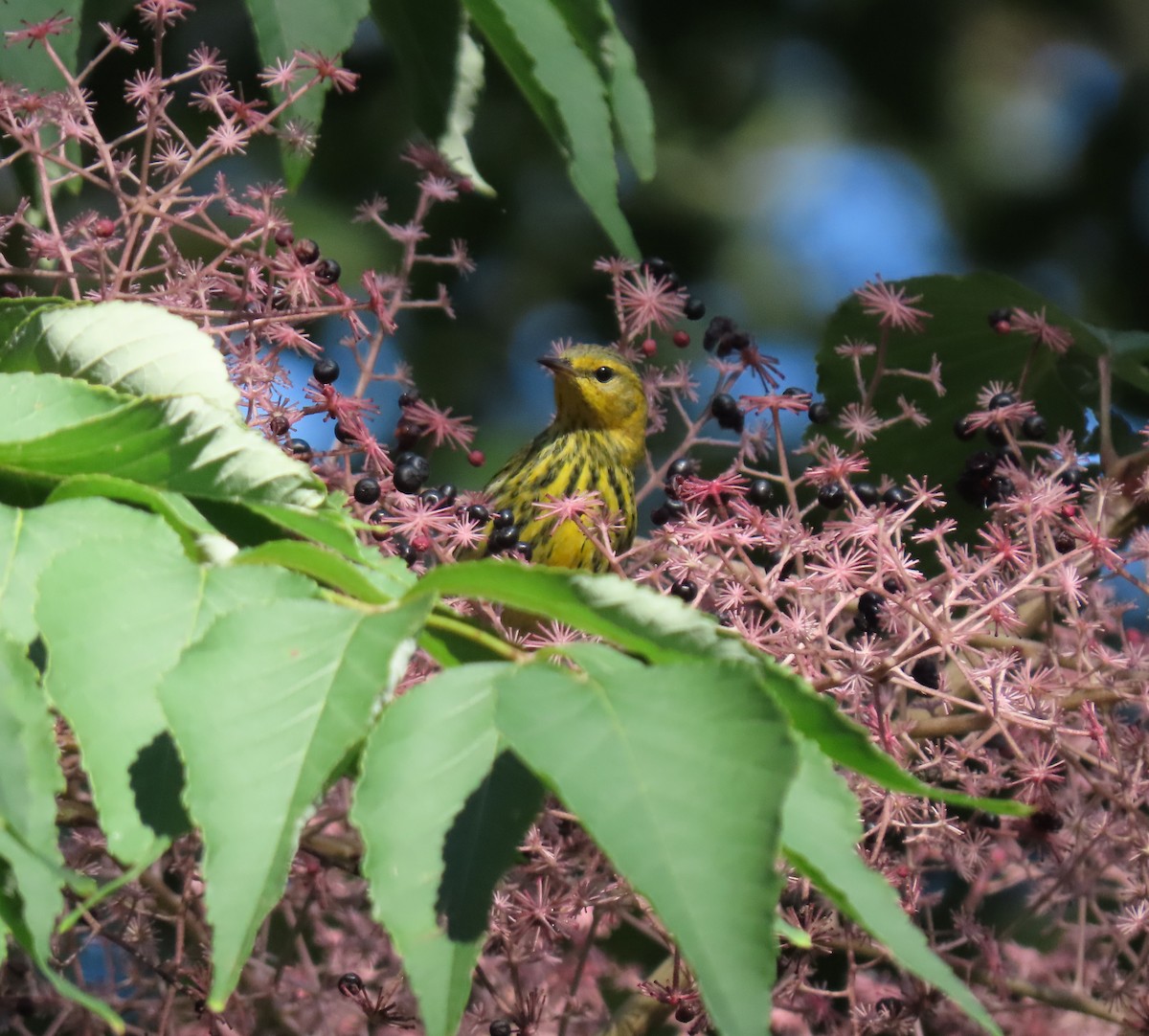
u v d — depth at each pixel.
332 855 6.74
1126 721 6.75
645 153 5.39
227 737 2.92
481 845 2.95
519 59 4.88
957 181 18.14
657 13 18.30
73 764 5.25
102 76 13.66
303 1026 6.92
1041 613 7.30
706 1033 6.02
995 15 18.59
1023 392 8.12
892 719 6.42
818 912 6.57
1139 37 18.64
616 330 17.02
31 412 3.85
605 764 2.75
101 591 3.20
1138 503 7.29
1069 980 7.58
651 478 7.66
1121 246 18.12
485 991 6.84
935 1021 6.87
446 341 16.64
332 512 3.83
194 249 12.03
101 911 6.54
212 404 3.79
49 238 6.30
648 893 2.62
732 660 2.98
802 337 17.58
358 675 3.00
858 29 18.42
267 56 5.11
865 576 6.17
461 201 16.73
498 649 3.33
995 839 7.50
